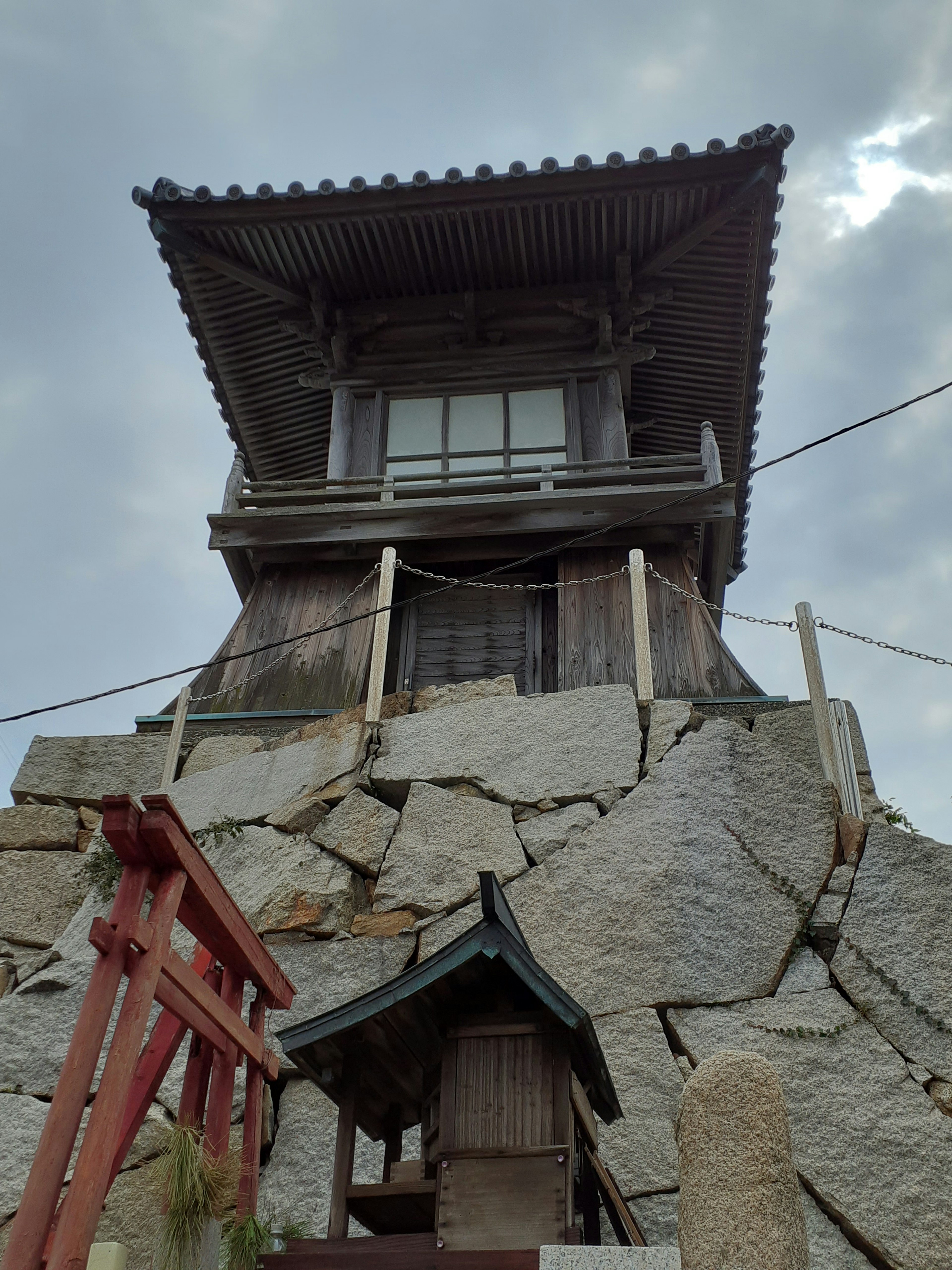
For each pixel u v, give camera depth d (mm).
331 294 15141
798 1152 6754
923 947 7492
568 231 14203
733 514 12516
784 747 8930
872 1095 6922
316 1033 5219
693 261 14594
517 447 14516
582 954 7977
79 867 9781
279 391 16562
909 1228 6367
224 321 15578
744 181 13375
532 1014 5105
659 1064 7336
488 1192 4668
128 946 4309
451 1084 4980
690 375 16188
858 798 8555
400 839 9094
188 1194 4641
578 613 12641
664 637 12266
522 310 15188
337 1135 5770
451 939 8328
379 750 9859
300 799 9719
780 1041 7285
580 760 9281
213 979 5473
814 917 7859
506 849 8820
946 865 7836
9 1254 3615
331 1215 5020
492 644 13242
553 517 12781
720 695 11633
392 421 14922
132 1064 4062
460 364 15109
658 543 13008
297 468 18125
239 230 14148
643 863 8359
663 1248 4215
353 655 12625
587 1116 5500
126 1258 4285
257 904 8961
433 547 13336
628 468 13852
